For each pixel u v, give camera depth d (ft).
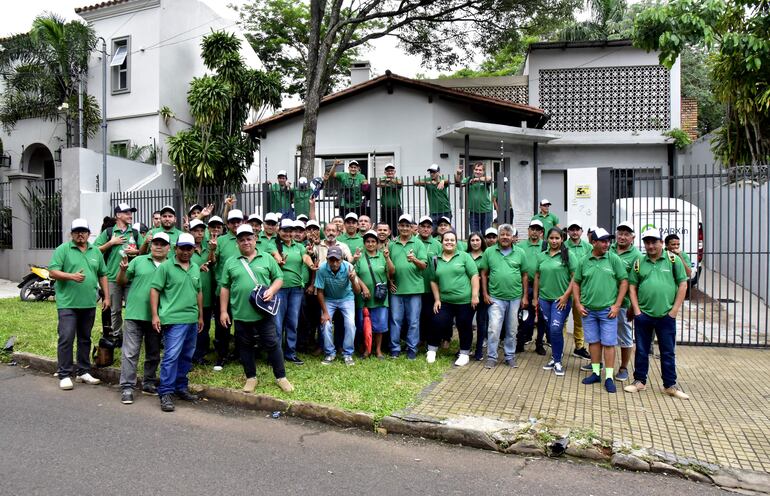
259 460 14.98
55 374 23.49
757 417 18.25
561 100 53.57
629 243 21.76
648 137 50.90
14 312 33.94
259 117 60.54
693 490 13.89
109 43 61.67
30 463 14.26
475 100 46.32
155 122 59.47
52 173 67.10
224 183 53.42
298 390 20.17
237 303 19.92
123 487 12.99
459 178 33.09
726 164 40.16
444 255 24.89
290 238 24.36
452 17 47.83
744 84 34.96
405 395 19.84
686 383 22.21
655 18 32.76
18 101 60.95
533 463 15.37
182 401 20.20
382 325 25.02
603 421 17.67
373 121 48.65
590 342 21.84
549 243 24.85
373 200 33.19
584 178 31.99
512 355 24.45
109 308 23.76
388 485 13.66
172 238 24.86
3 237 51.80
